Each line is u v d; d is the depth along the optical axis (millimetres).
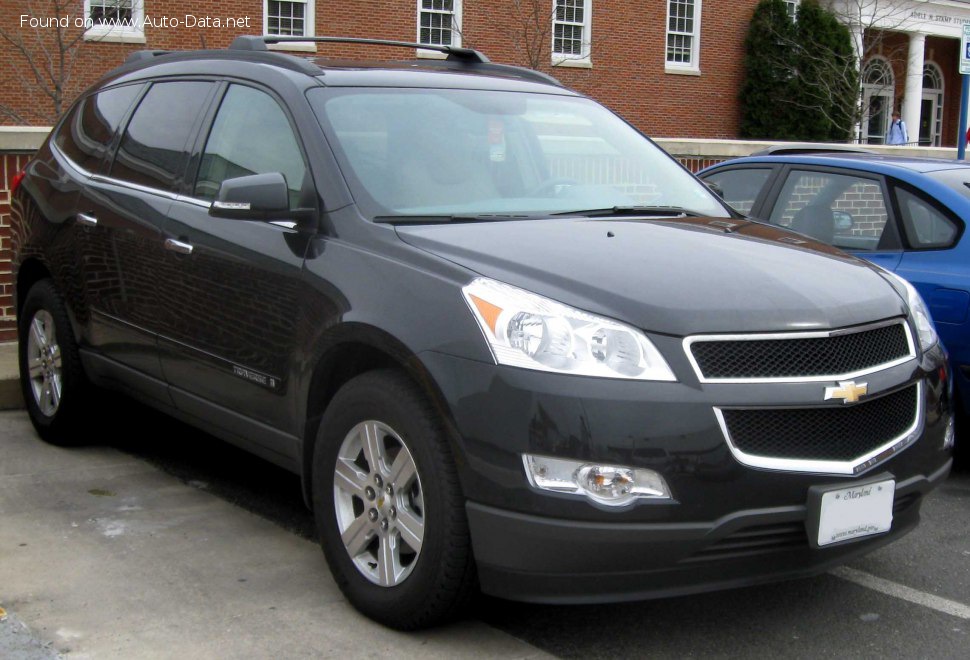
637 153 5320
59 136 6383
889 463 3732
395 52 24547
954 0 34938
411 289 3762
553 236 4070
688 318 3490
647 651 3830
